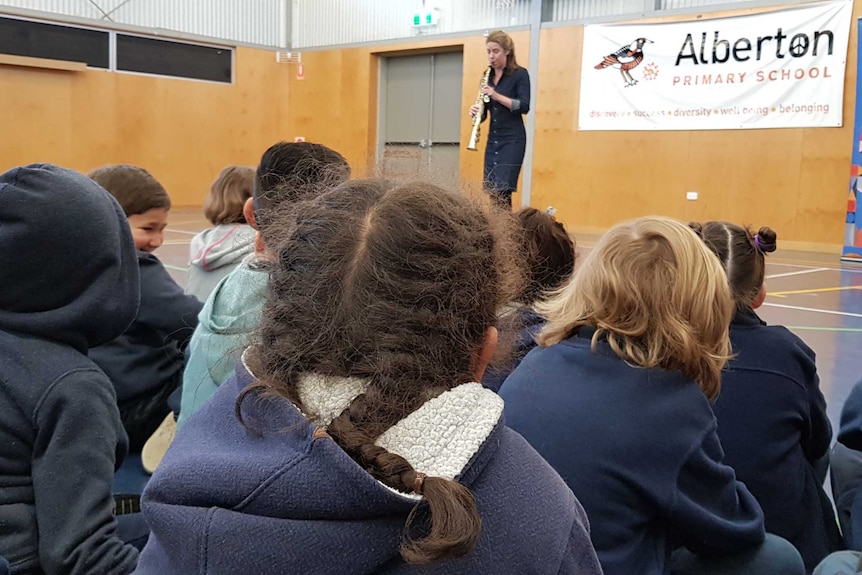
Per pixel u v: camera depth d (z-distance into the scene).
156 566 0.69
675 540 1.28
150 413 2.01
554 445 1.19
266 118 14.41
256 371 0.71
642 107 10.40
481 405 0.66
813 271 7.65
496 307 0.72
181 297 2.03
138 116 13.02
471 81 12.03
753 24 9.45
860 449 1.68
